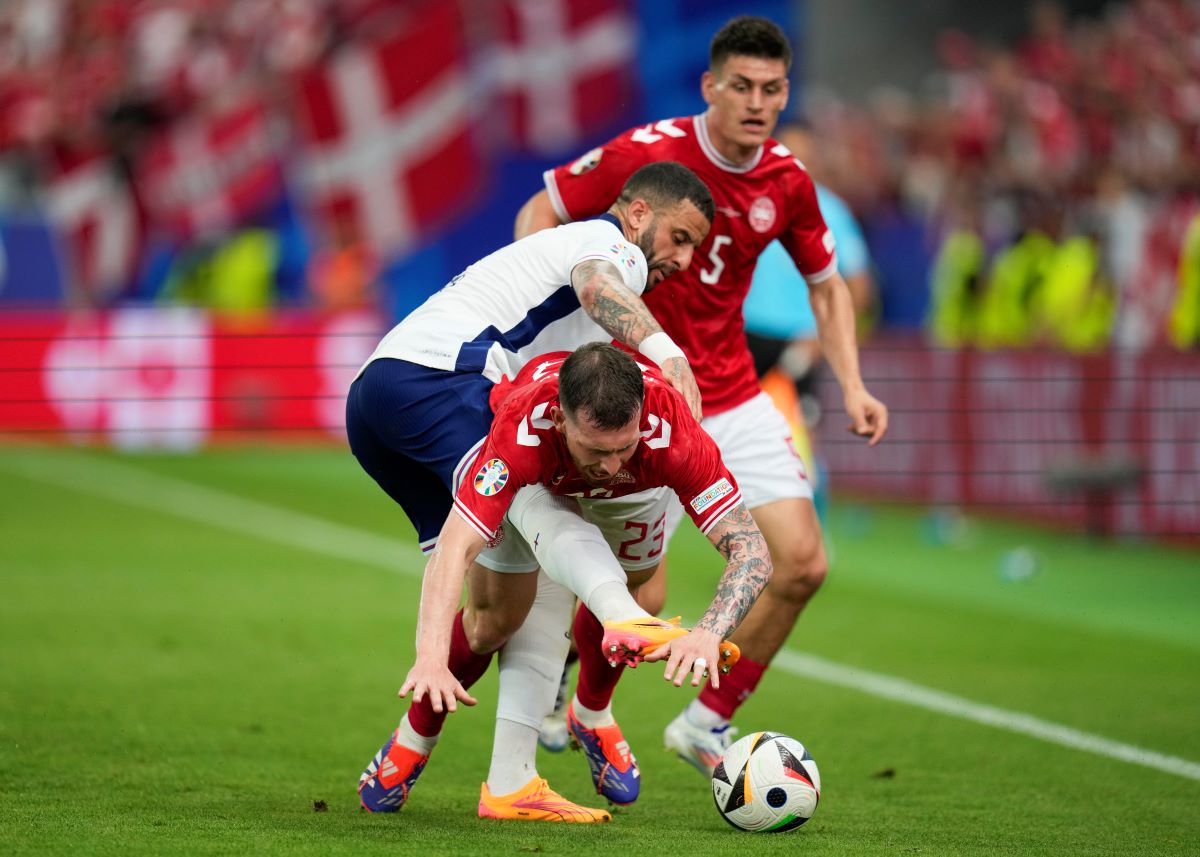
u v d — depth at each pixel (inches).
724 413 765.3
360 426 649.6
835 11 2472.9
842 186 2282.2
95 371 2269.9
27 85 2901.1
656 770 765.3
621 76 2308.1
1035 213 1993.1
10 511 1740.9
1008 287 1856.5
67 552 1476.4
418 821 611.2
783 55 733.9
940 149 2235.5
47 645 1045.2
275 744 784.3
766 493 752.3
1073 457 1624.0
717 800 604.7
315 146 2536.9
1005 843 595.2
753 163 757.9
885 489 1849.2
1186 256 1667.1
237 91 2699.3
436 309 639.8
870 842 584.7
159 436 2311.8
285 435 2330.2
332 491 1943.9
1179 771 761.0
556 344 651.5
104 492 1907.0
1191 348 1637.6
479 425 614.5
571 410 526.9
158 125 2755.9
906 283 2086.6
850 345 795.4
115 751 750.5
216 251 2691.9
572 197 769.6
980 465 1728.6
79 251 2721.5
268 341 2290.8
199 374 2281.0
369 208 2516.0
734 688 742.5
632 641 528.4
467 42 2431.1
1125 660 1063.0
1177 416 1531.7
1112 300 1782.7
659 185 650.8
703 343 767.1
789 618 746.8
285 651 1050.7
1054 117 2074.3
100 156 2746.1
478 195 2463.1
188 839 553.9
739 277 770.8
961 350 1752.0
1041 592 1336.1
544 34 2357.3
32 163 2928.2
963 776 747.4
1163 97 2020.2
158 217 2731.3
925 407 1792.6
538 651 635.5
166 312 2293.3
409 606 1246.3
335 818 610.9
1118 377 1587.1
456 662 650.8
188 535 1605.6
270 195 2674.7
